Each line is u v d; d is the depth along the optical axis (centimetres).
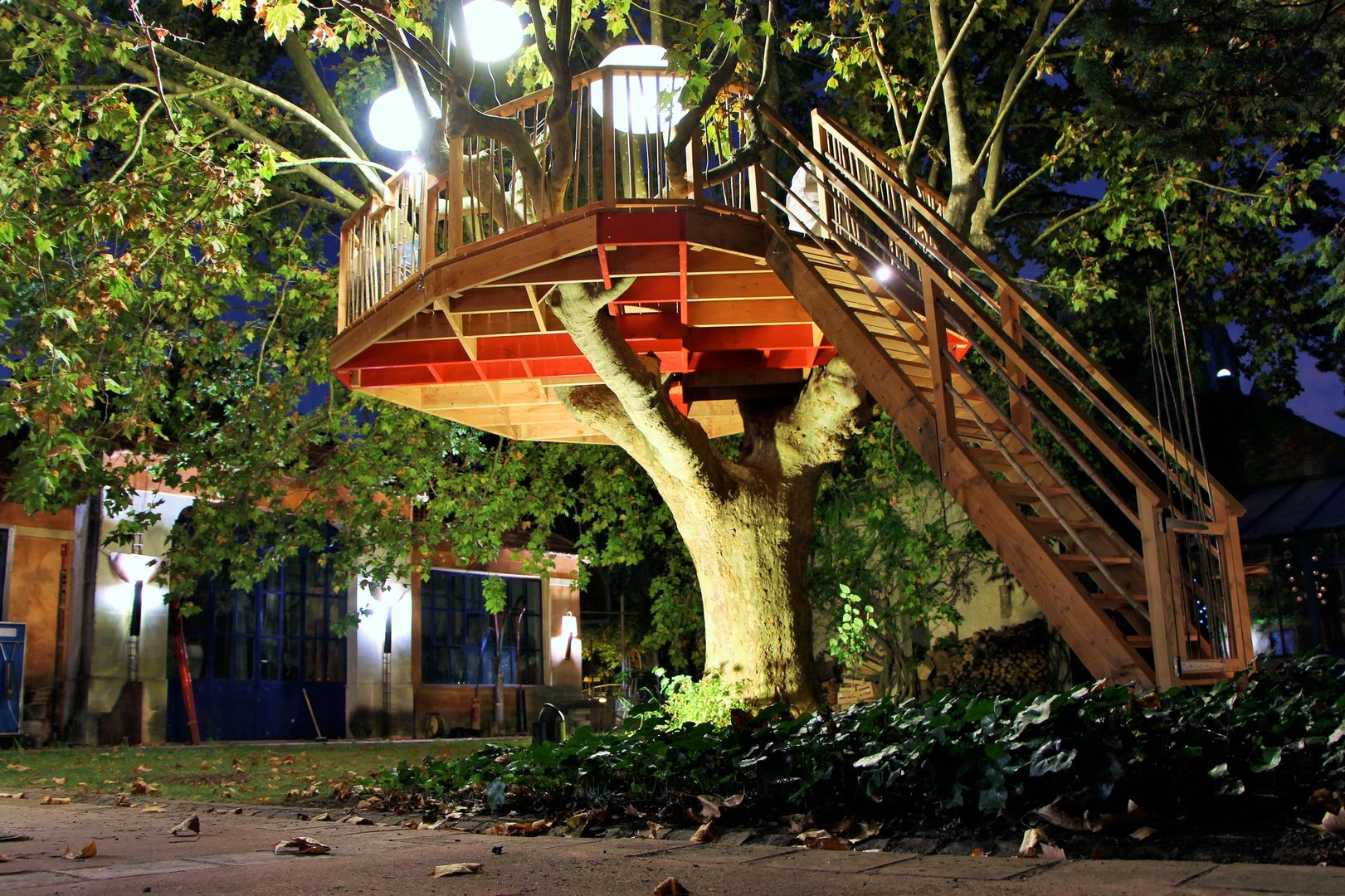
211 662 1897
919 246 1002
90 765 1172
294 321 1485
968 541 1792
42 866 426
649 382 948
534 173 838
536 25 800
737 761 536
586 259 842
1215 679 622
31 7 1109
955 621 1645
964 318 1016
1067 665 1778
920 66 1512
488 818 585
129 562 1731
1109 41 905
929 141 1473
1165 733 426
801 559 1051
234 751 1473
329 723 2059
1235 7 828
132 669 1722
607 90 814
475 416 1246
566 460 1641
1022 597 1894
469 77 818
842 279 939
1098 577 736
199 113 1357
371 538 1487
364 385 1081
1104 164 1198
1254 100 885
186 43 1440
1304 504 1816
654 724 646
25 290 1133
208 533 1373
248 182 1101
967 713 475
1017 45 1509
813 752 507
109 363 1245
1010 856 388
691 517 1052
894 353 939
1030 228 1655
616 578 2794
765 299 975
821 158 1023
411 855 441
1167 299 1475
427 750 1473
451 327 966
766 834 468
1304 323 1567
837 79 1345
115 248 1123
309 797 773
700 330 1049
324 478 1468
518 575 2425
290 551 1441
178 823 601
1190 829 391
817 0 1600
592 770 585
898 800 481
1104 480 645
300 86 1603
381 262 1004
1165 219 1154
